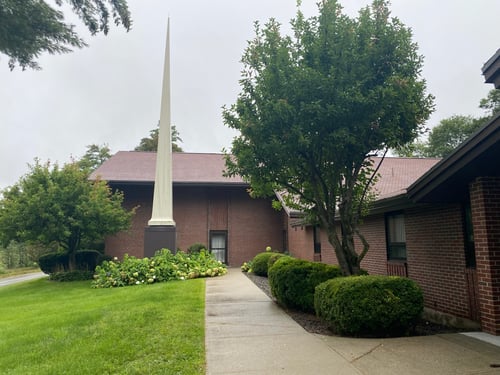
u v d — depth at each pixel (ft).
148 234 50.08
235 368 14.12
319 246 53.21
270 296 30.94
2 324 24.97
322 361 14.79
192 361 14.93
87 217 50.67
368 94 21.88
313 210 27.48
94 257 59.82
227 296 31.07
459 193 22.57
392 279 19.06
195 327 20.10
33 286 49.75
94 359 15.48
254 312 24.66
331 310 19.27
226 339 18.11
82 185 52.26
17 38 22.06
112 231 52.85
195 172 69.67
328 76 22.26
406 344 17.03
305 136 22.17
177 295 30.14
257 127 23.04
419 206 27.50
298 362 14.73
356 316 18.13
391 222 34.01
